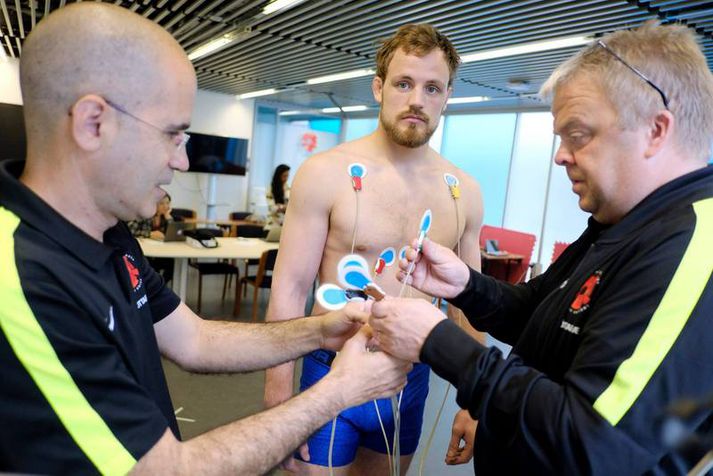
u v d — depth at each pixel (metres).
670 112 0.75
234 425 0.80
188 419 2.81
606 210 0.87
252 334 1.21
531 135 7.83
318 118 11.77
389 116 1.38
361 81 7.27
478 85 6.73
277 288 1.43
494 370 0.76
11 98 7.39
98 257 0.76
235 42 5.89
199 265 5.20
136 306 0.90
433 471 2.50
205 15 4.83
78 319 0.69
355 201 1.40
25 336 0.63
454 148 9.23
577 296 0.83
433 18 4.32
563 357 0.83
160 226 5.44
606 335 0.69
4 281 0.63
